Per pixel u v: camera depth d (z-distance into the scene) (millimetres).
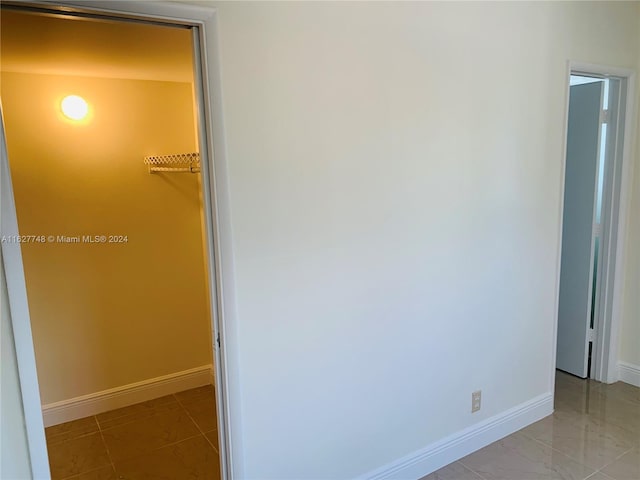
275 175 1740
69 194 2785
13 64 2412
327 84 1810
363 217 1980
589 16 2629
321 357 1955
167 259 3176
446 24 2092
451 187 2238
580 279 3291
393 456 2256
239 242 1699
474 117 2260
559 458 2465
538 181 2584
